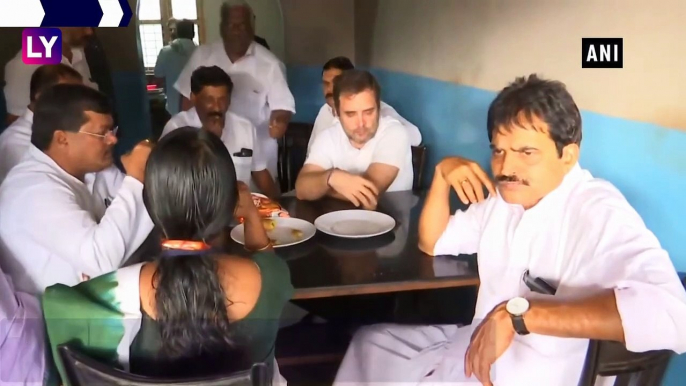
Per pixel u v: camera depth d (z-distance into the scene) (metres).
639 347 0.72
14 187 1.04
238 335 0.75
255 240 1.00
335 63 1.54
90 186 1.10
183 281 0.71
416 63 1.48
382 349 0.96
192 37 1.85
